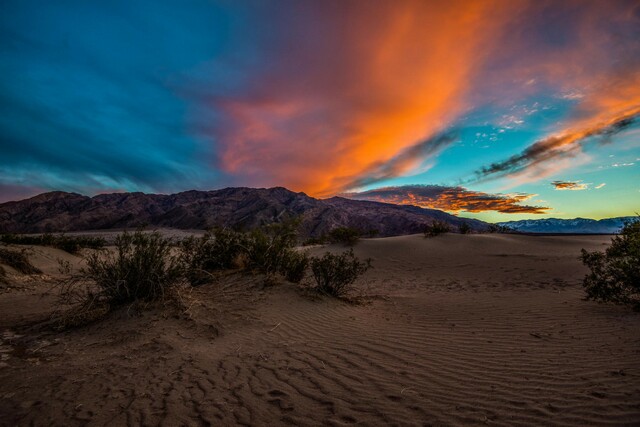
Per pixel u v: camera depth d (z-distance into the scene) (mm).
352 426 2598
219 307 6160
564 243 22094
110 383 3500
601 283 6203
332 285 8195
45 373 3756
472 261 16516
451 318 6070
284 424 2684
